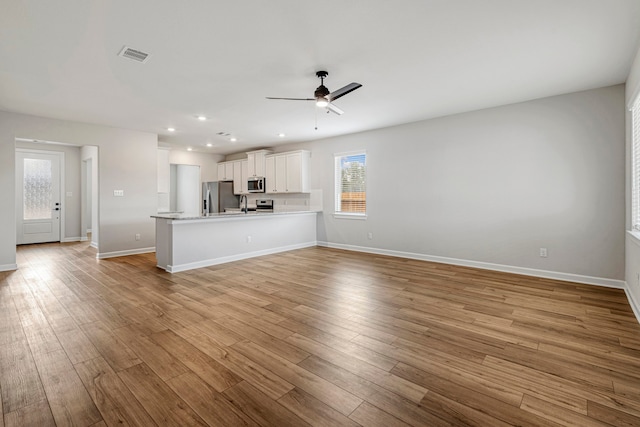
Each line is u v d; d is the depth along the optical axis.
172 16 2.22
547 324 2.68
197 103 4.23
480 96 4.04
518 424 1.50
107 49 2.71
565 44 2.68
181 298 3.39
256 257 5.71
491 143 4.55
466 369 1.99
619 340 2.38
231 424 1.51
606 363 2.05
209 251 5.04
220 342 2.37
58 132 5.05
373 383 1.84
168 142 7.24
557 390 1.77
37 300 3.33
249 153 8.00
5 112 4.56
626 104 3.49
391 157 5.71
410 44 2.67
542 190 4.17
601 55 2.89
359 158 6.37
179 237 4.66
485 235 4.67
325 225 6.90
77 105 4.28
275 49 2.74
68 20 2.25
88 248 6.75
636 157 3.23
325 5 2.11
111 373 1.95
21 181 7.15
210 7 2.12
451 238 5.03
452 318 2.82
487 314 2.91
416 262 5.20
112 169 5.68
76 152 7.87
